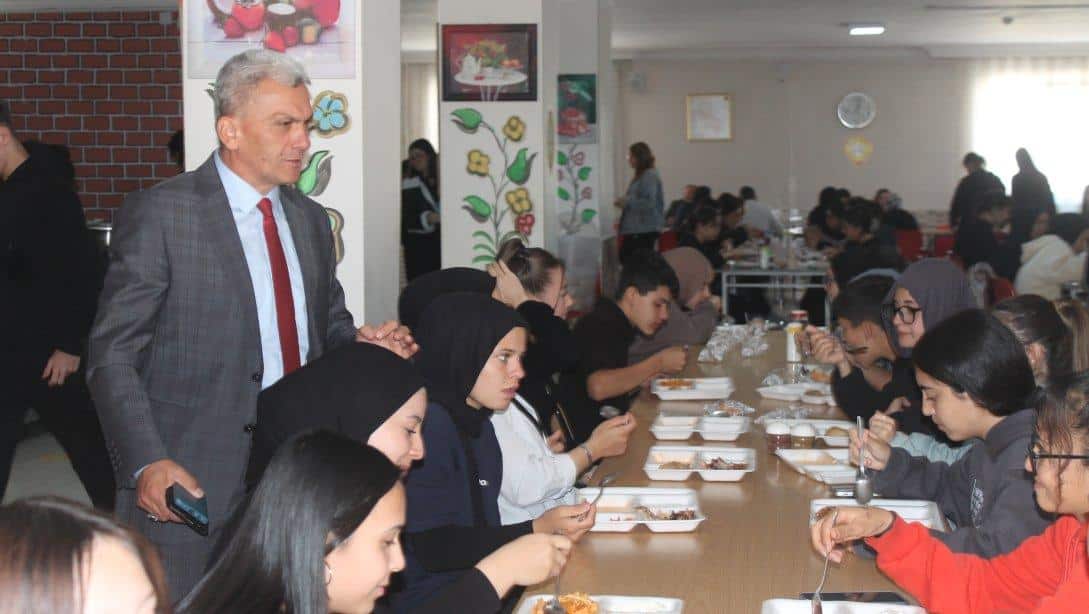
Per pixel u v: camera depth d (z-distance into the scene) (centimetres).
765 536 236
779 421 319
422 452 193
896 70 1539
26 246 376
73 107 876
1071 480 160
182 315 230
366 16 322
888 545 197
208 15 314
